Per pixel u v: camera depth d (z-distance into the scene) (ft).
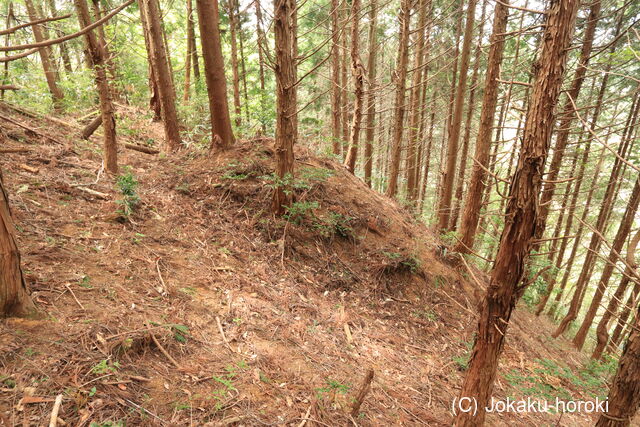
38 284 9.11
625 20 23.85
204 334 10.48
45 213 12.16
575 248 32.53
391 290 18.83
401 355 14.56
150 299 10.70
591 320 30.25
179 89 35.86
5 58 3.07
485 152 21.74
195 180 18.97
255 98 41.52
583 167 27.94
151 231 14.21
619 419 8.21
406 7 27.81
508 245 8.51
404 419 10.78
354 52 27.04
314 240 18.67
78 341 7.99
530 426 13.32
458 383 14.26
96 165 16.94
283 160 17.30
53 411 6.29
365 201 23.99
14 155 14.85
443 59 43.86
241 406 8.43
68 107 24.80
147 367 8.39
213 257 14.53
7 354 6.96
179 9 38.96
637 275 6.97
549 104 7.57
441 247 23.99
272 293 14.21
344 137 41.57
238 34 36.94
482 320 9.36
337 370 11.66
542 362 16.98
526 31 7.96
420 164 47.96
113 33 28.27
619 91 26.14
